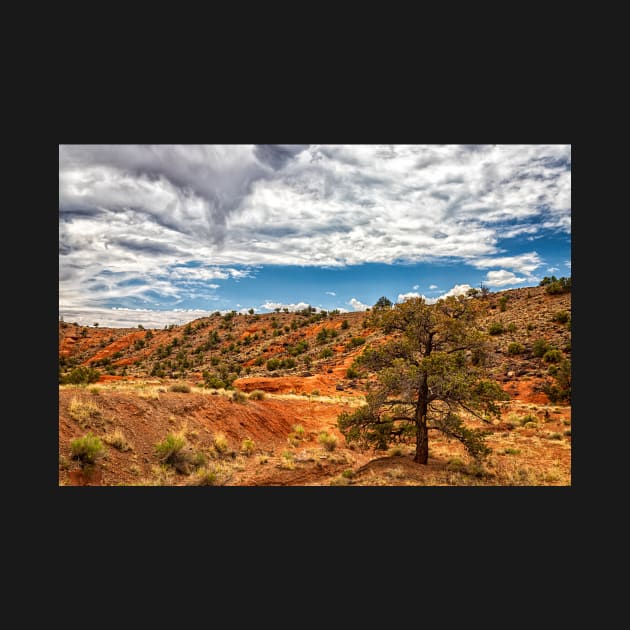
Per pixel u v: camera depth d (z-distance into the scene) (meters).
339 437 23.86
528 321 53.62
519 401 35.66
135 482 12.65
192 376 57.12
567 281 61.00
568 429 25.09
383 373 15.95
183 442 15.13
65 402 14.81
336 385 46.91
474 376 15.95
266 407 25.69
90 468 12.01
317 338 84.69
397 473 14.77
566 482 15.27
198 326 119.19
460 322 15.84
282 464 16.69
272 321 109.31
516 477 15.75
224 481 14.32
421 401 16.52
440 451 20.16
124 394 18.05
